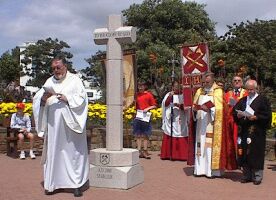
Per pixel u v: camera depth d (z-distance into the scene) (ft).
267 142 24.44
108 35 17.10
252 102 17.75
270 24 75.31
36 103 15.71
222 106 18.81
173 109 24.75
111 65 17.15
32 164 22.21
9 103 28.40
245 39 72.13
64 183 15.57
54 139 15.43
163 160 24.59
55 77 15.70
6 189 16.34
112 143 17.20
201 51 20.40
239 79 21.30
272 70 66.18
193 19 81.30
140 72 69.92
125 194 15.69
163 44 73.41
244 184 17.70
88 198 15.05
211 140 18.84
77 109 15.25
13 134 25.30
